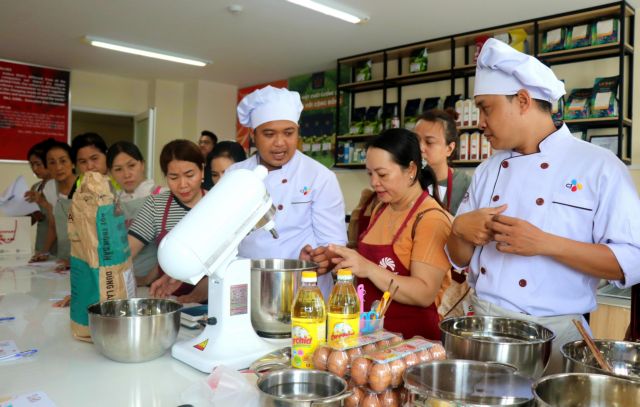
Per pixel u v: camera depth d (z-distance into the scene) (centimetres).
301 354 101
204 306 155
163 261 108
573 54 395
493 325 113
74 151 313
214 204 110
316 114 617
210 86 698
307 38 480
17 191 303
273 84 670
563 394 79
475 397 84
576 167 124
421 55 487
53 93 631
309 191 186
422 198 158
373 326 112
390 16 411
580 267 114
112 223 129
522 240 113
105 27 464
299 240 188
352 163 546
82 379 105
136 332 112
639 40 382
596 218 121
